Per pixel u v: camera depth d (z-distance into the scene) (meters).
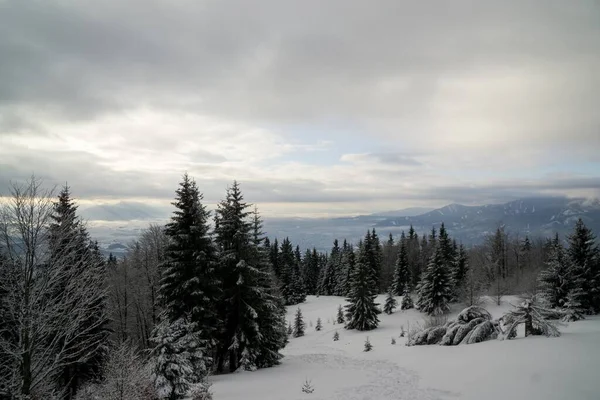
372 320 51.47
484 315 27.00
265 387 17.33
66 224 12.96
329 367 22.89
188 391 14.44
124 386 12.66
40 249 12.01
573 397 10.98
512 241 85.62
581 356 15.12
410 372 17.91
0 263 11.45
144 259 38.28
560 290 40.31
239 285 25.11
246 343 24.28
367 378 17.61
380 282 85.62
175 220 23.67
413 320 53.47
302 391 15.57
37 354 12.73
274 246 95.12
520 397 11.66
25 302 11.55
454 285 56.88
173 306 22.91
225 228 25.64
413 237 110.56
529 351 17.22
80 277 13.63
